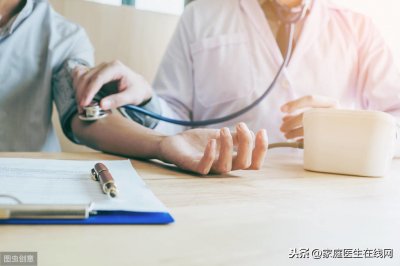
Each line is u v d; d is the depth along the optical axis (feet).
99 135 2.07
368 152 1.69
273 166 1.98
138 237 0.79
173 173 1.60
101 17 3.82
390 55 3.65
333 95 3.55
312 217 1.02
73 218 0.84
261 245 0.78
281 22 3.54
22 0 2.96
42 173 1.24
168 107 3.04
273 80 3.22
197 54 3.59
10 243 0.71
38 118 2.93
